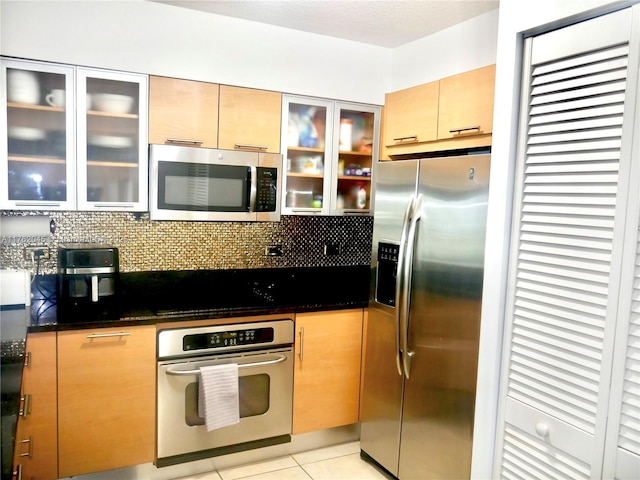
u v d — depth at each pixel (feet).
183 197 8.91
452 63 9.10
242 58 9.22
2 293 8.23
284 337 9.19
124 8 8.27
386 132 10.57
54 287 9.00
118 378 7.91
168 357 8.25
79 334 7.59
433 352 7.88
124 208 8.60
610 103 4.82
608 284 4.81
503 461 6.01
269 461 9.45
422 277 8.05
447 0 7.91
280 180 9.77
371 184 10.85
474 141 8.30
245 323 8.82
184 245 9.99
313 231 11.32
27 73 7.82
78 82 8.06
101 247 8.36
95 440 7.84
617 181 4.75
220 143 9.20
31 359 7.31
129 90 8.54
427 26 9.17
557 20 5.18
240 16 9.01
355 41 10.25
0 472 3.82
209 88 9.02
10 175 7.83
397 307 8.30
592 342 4.95
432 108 9.17
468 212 7.25
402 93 10.02
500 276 5.87
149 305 8.91
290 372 9.34
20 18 7.63
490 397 6.06
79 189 8.21
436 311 7.80
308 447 9.94
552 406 5.38
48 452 7.54
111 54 8.23
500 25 5.84
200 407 8.39
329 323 9.62
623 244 4.67
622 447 4.70
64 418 7.60
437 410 7.82
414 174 8.27
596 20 4.90
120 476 8.25
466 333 7.29
